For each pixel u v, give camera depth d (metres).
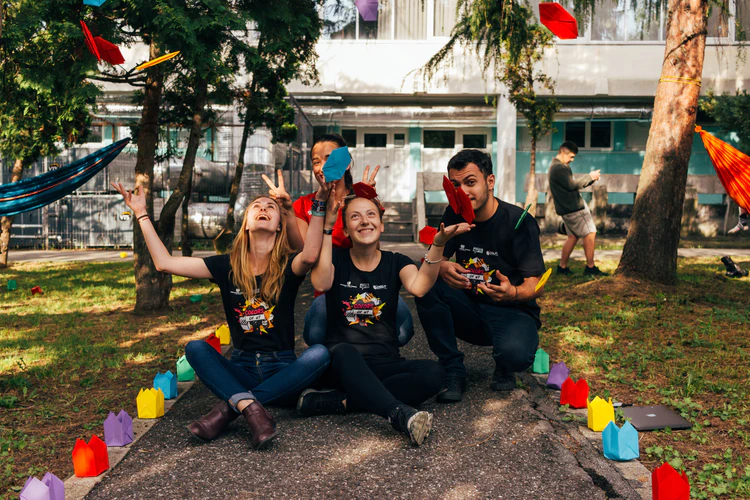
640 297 6.86
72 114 6.12
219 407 3.13
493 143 18.41
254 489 2.59
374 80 16.69
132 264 11.31
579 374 4.29
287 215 3.49
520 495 2.54
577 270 9.42
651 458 2.92
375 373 3.46
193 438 3.15
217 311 6.84
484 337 4.10
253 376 3.39
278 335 3.40
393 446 3.04
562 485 2.63
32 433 3.32
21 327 6.01
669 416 3.40
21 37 4.60
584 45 16.42
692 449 3.00
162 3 4.77
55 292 8.08
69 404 3.78
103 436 3.28
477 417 3.45
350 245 3.75
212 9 5.02
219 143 13.98
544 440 3.11
